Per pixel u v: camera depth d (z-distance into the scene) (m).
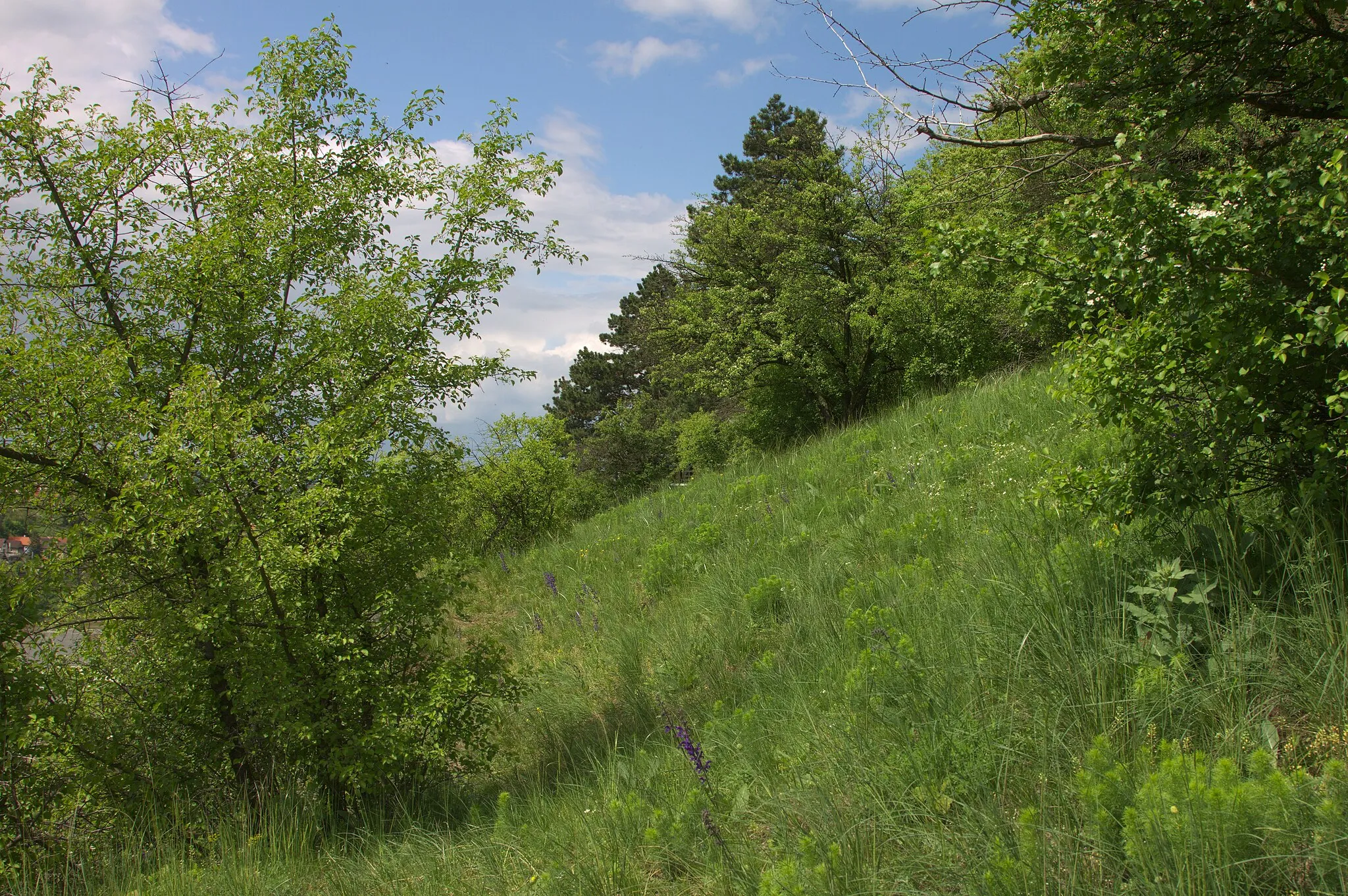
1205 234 3.31
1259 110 4.54
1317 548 3.28
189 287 5.74
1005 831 2.74
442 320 6.34
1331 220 3.00
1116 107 5.04
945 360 16.17
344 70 6.37
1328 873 2.20
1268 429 3.45
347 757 5.31
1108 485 3.77
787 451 16.02
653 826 3.62
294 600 5.45
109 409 5.19
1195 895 2.21
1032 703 3.45
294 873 4.55
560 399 48.31
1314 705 2.90
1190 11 3.89
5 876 4.69
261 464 5.22
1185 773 2.50
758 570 7.28
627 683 6.49
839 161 17.50
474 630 9.63
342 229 6.49
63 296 5.79
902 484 8.05
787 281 18.05
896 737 3.57
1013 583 4.27
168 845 4.94
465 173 6.57
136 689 5.59
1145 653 3.39
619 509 15.70
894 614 4.86
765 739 4.20
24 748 4.98
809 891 2.72
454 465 6.40
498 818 4.44
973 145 5.27
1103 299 3.67
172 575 5.36
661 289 38.06
